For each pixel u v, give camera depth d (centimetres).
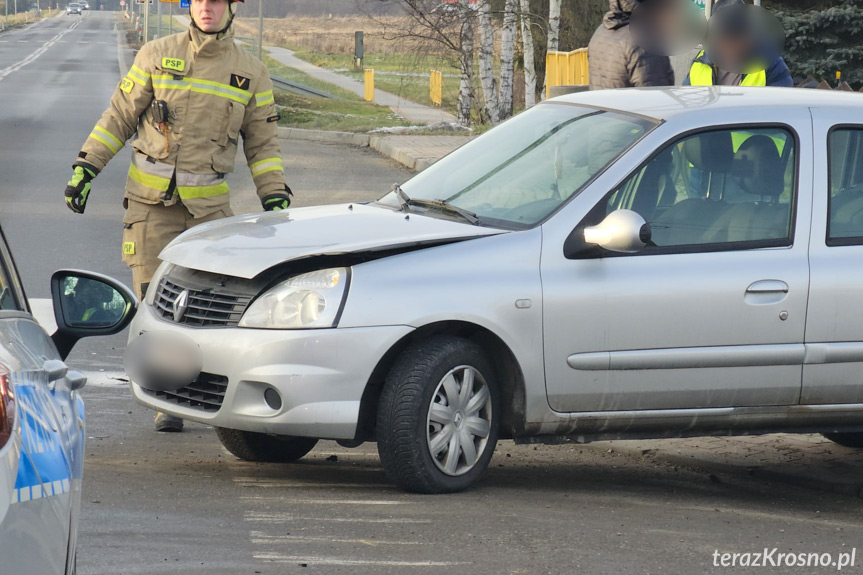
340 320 1068
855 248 1198
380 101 8138
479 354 1115
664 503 1162
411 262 1101
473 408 1117
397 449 1087
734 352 1155
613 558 949
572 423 1144
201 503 1054
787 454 1404
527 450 1426
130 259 1392
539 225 1144
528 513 1069
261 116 1412
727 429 1184
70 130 5297
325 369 1061
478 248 1121
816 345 1173
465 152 1331
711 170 1188
